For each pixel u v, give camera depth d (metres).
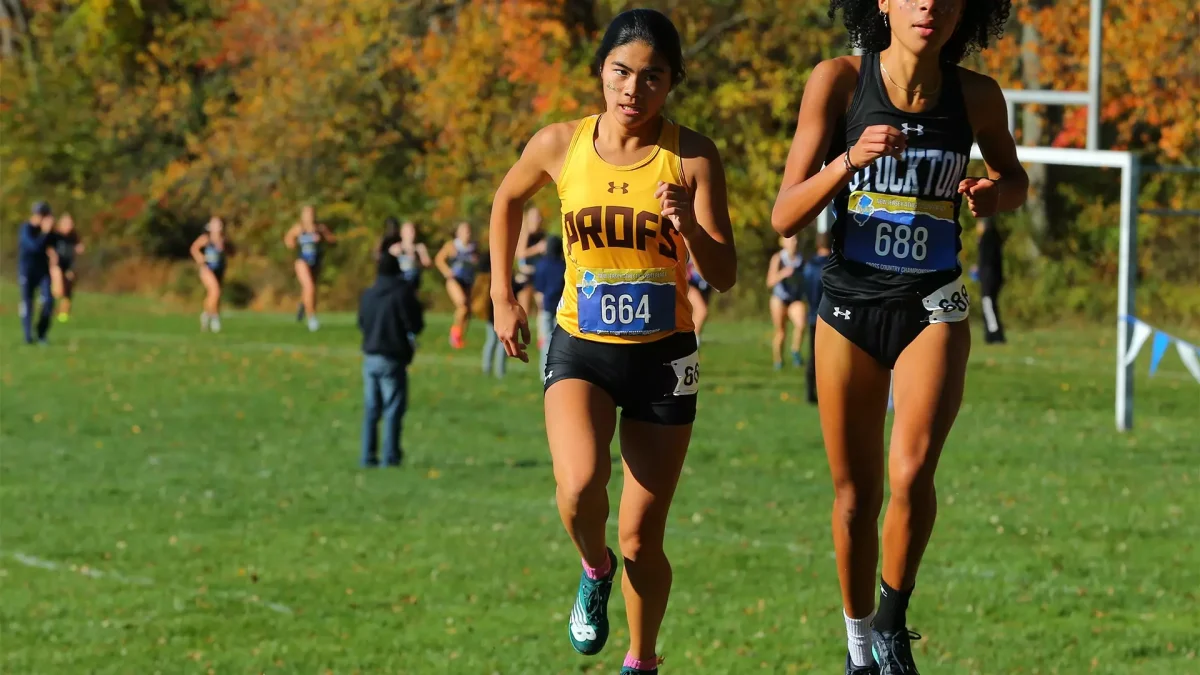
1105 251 83.56
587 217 13.16
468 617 23.38
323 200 101.56
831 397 12.60
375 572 26.19
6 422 43.75
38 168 113.00
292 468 36.44
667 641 21.66
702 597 24.09
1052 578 24.88
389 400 36.59
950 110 12.20
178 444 40.06
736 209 83.19
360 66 103.19
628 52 12.77
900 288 12.24
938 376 12.15
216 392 50.31
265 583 25.45
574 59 88.06
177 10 117.88
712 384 52.53
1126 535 28.12
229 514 31.09
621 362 13.38
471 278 65.94
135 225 108.81
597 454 13.01
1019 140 80.12
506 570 26.28
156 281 103.50
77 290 106.25
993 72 77.06
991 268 69.06
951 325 12.30
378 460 37.00
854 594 13.02
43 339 66.88
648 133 13.16
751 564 26.25
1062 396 49.47
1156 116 76.94
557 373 13.54
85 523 30.27
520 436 41.22
